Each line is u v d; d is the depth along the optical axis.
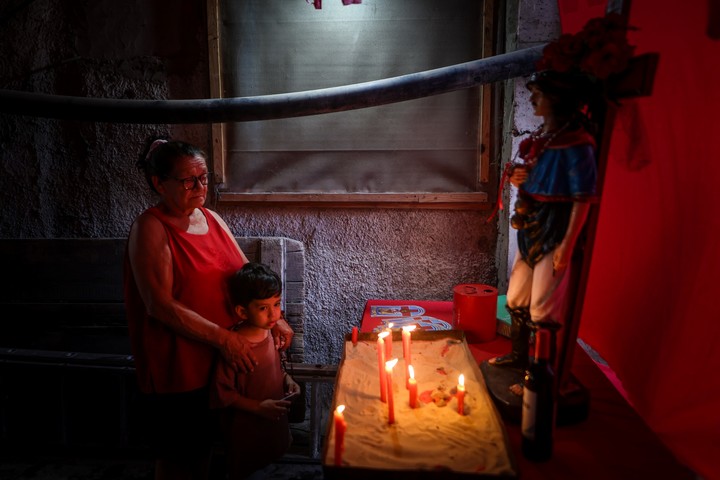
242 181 2.91
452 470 1.06
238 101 2.25
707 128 1.17
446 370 1.60
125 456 2.65
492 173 2.79
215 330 1.72
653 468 1.17
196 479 1.99
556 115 1.20
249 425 1.80
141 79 2.84
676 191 1.32
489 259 2.87
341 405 1.36
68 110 2.24
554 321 1.24
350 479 1.08
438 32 2.71
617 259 1.71
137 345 1.77
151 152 1.77
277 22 2.75
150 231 1.71
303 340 2.90
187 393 1.78
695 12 1.20
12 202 2.98
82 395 2.71
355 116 2.80
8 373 2.73
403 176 2.84
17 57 2.83
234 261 1.93
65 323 2.91
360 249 2.92
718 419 1.13
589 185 1.15
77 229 2.99
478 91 2.72
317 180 2.88
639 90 1.11
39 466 2.61
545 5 2.37
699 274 1.21
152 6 2.78
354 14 2.71
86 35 2.81
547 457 1.19
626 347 1.61
